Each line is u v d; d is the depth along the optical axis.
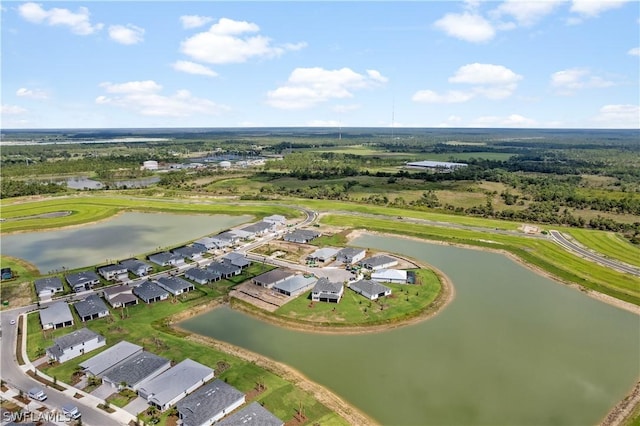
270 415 63.66
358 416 66.56
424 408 68.81
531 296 114.62
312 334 92.88
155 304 105.88
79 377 75.56
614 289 117.31
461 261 143.25
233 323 97.94
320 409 67.81
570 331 95.38
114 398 70.00
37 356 81.94
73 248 154.12
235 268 126.19
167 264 133.38
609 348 88.44
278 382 74.44
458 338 91.75
